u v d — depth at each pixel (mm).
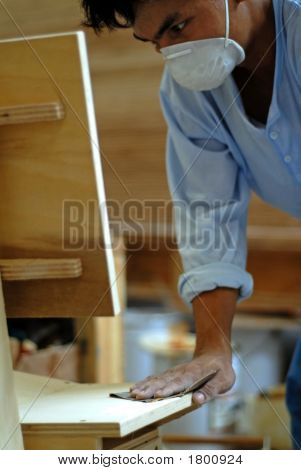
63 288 769
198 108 1052
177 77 969
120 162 2318
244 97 1036
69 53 707
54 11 2268
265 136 997
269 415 1606
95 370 1513
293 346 2146
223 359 932
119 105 2316
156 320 2266
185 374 859
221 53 921
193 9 881
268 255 2168
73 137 728
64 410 776
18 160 748
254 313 2207
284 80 963
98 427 721
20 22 2309
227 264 1037
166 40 918
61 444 742
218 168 1069
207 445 1361
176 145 1097
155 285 2268
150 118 2283
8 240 771
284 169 1034
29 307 783
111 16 895
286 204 1126
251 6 935
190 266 1059
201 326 1001
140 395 801
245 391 2008
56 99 718
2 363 714
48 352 1502
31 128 736
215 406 1767
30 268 748
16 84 724
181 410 821
